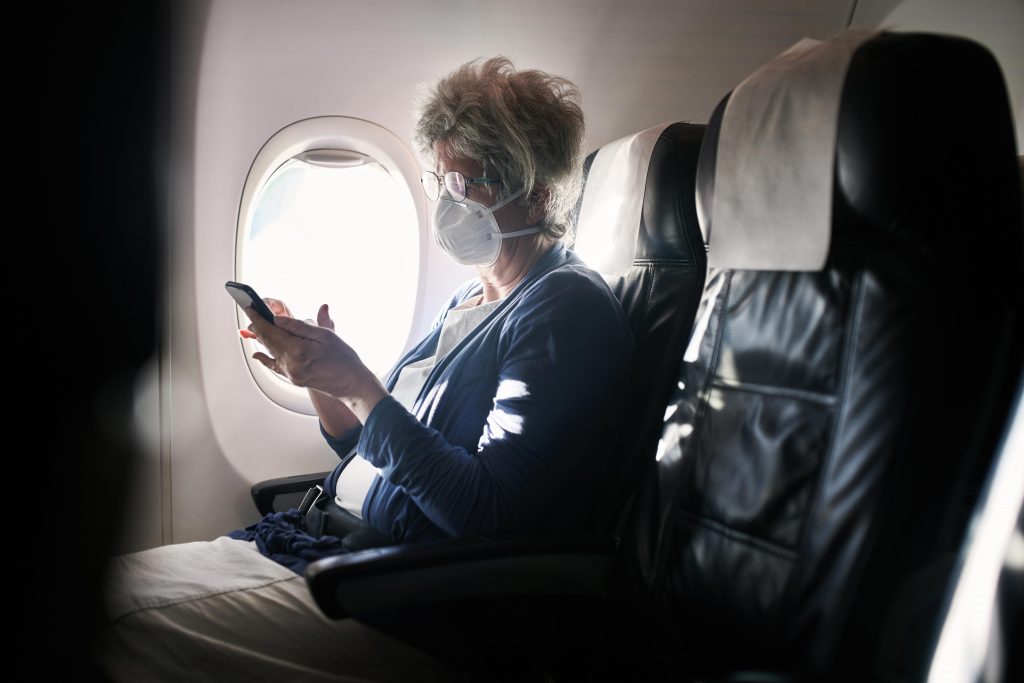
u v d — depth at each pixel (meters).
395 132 2.01
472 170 1.51
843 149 0.95
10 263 1.10
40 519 1.01
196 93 1.78
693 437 1.18
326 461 2.07
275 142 1.91
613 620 1.25
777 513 1.00
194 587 1.32
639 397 1.42
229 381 1.93
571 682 1.34
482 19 1.96
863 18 2.10
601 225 1.63
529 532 1.32
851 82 0.94
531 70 1.60
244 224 1.91
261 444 1.99
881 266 0.93
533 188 1.54
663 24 2.06
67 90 1.13
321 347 1.36
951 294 0.88
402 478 1.32
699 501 1.13
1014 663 0.73
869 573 0.89
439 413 1.48
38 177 1.12
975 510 0.92
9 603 0.97
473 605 1.26
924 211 0.90
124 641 1.19
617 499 1.40
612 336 1.40
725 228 1.13
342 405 1.73
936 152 0.88
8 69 1.09
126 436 1.18
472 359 1.49
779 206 1.04
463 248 1.54
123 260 1.19
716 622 1.06
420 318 2.12
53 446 1.05
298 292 2.05
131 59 1.18
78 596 1.03
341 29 1.87
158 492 1.85
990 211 0.88
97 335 1.17
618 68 2.09
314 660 1.24
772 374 1.06
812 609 0.93
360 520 1.53
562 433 1.34
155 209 1.23
